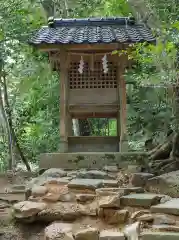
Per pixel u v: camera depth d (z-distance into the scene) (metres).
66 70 6.56
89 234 3.33
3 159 9.16
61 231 3.49
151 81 6.58
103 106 6.62
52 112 9.96
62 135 6.41
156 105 8.74
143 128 8.96
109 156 6.09
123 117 6.44
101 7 10.44
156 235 3.15
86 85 6.71
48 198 4.11
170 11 6.76
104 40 6.12
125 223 3.64
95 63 6.70
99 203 3.79
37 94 9.95
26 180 6.08
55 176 5.25
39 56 9.04
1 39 7.83
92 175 5.09
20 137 9.66
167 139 6.89
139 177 4.77
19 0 8.30
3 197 4.70
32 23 8.73
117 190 4.09
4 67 8.76
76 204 4.02
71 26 7.27
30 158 9.86
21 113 9.74
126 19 7.29
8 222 3.94
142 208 3.77
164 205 3.67
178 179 4.76
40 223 3.89
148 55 5.92
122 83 6.52
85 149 6.69
